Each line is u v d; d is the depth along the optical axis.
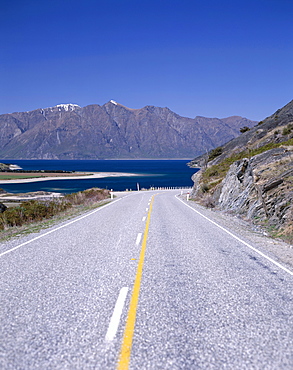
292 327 4.07
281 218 12.82
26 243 9.84
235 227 13.53
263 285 5.73
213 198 25.98
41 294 5.17
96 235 11.02
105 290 5.36
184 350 3.47
